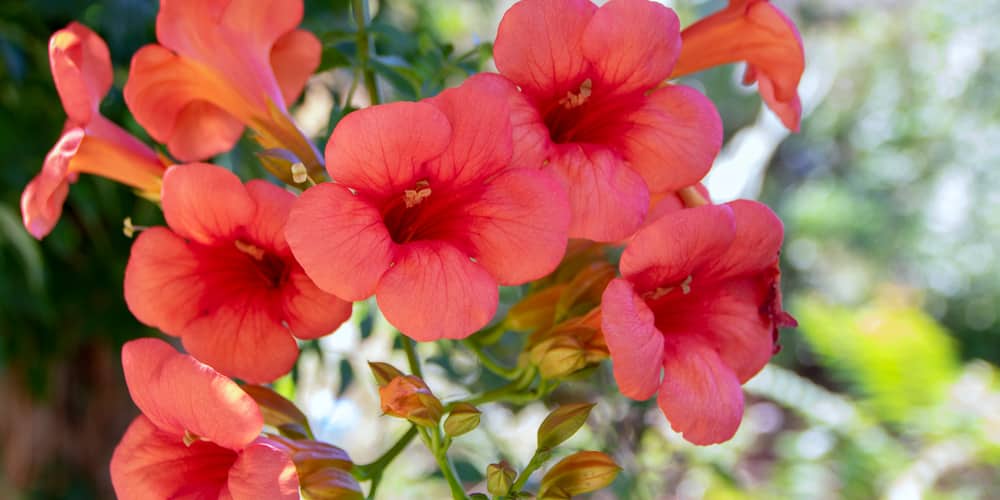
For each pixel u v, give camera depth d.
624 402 0.68
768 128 1.12
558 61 0.46
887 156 2.32
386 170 0.44
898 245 2.24
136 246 0.48
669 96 0.47
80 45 0.50
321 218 0.43
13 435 0.70
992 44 2.19
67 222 0.65
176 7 0.50
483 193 0.45
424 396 0.47
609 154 0.46
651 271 0.46
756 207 0.47
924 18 2.27
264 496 0.43
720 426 0.46
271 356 0.48
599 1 0.90
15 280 0.66
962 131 2.23
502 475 0.47
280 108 0.51
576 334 0.48
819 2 2.31
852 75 2.33
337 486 0.47
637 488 0.67
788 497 1.27
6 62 0.61
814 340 1.33
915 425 1.25
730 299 0.48
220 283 0.48
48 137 0.63
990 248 2.19
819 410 1.29
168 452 0.46
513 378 0.51
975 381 1.28
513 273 0.45
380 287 0.44
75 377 0.72
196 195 0.46
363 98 0.65
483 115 0.45
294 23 0.52
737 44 0.51
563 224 0.44
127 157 0.51
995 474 1.40
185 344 0.48
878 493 1.24
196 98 0.51
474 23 1.02
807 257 2.30
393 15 0.70
